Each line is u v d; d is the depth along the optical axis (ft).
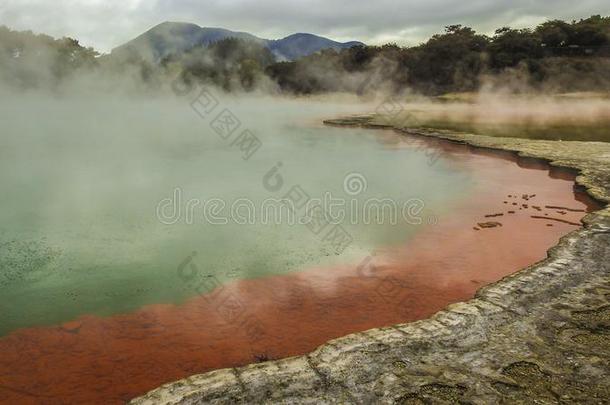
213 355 13.09
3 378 12.09
